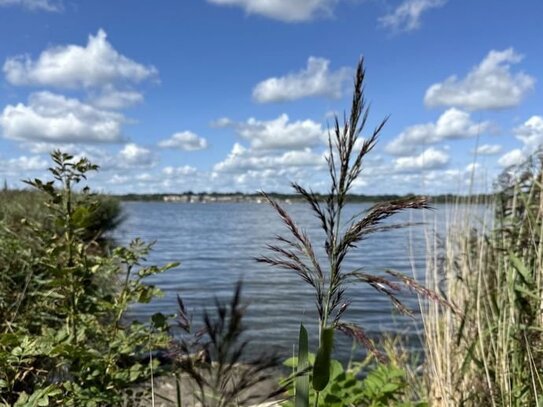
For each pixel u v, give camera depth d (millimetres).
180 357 1898
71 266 2854
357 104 1349
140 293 2893
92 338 3084
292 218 1428
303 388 1455
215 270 21062
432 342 4082
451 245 4727
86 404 2506
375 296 11477
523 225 4359
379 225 1382
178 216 114312
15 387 2891
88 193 2893
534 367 3166
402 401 4105
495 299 3982
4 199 10734
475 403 3570
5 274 3920
